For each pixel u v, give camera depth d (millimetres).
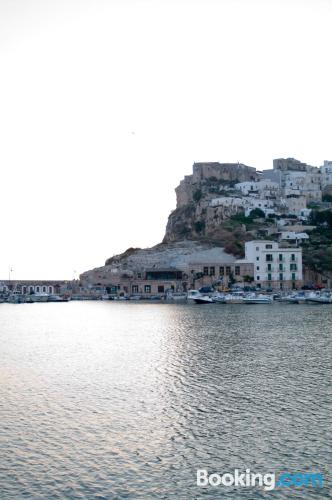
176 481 31281
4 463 33656
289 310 137250
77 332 98750
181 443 36406
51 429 39312
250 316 119688
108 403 45656
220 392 48156
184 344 76688
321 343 74812
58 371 59156
